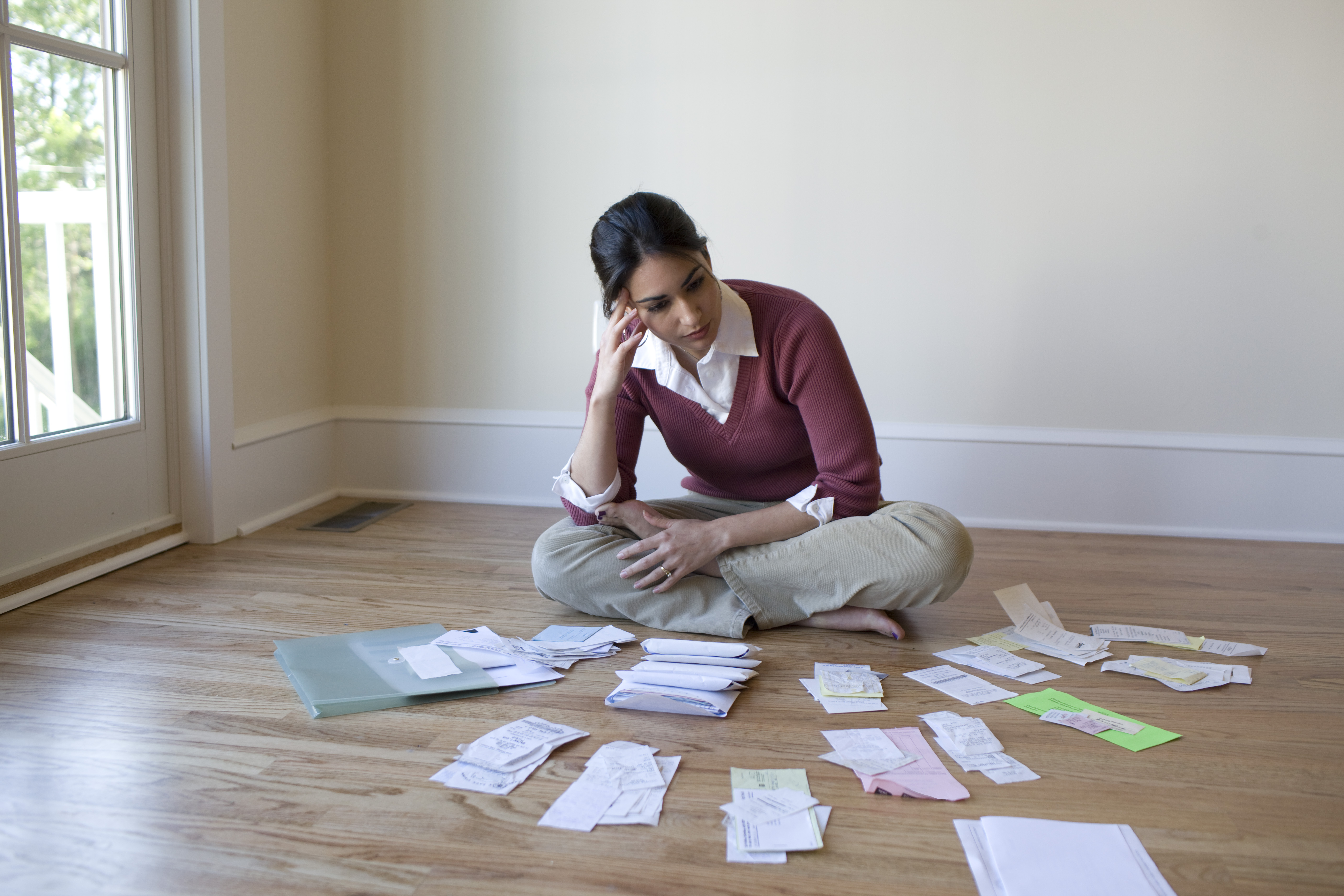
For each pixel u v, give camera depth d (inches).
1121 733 61.9
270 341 115.9
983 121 114.3
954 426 119.3
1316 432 113.4
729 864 47.1
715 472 83.0
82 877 45.6
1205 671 72.4
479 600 87.8
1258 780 56.1
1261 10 108.5
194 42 98.6
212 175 101.5
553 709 64.6
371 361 129.8
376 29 123.7
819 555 76.6
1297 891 45.4
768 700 66.6
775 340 74.2
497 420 126.6
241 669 70.8
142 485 100.3
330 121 126.3
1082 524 118.0
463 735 60.6
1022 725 63.0
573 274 123.7
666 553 77.5
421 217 126.1
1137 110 111.7
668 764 56.7
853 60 115.6
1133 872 46.3
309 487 124.5
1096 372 116.3
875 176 116.9
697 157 119.9
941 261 117.0
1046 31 112.1
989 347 117.6
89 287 92.7
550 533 82.8
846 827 50.5
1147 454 115.9
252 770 55.8
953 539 75.9
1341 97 108.3
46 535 88.0
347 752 58.1
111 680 68.5
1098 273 114.7
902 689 68.7
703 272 63.4
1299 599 92.7
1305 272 111.3
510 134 123.0
